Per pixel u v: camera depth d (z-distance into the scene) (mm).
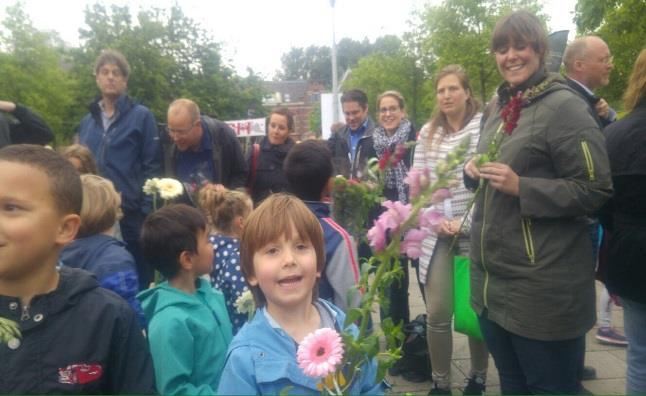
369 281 1611
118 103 4656
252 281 1947
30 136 4617
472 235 2748
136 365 1862
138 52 31266
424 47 25625
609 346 4617
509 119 2416
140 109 4715
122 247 2936
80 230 2879
